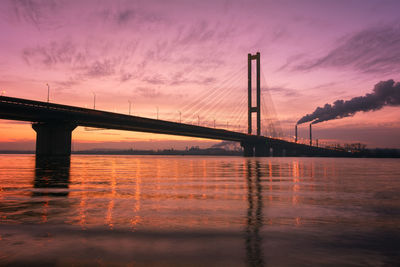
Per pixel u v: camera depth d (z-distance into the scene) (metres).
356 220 9.98
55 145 96.00
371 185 22.19
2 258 6.30
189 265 6.05
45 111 88.12
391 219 10.16
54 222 9.35
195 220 9.85
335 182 24.58
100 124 110.19
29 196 14.93
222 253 6.72
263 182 23.97
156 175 31.09
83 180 24.00
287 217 10.41
